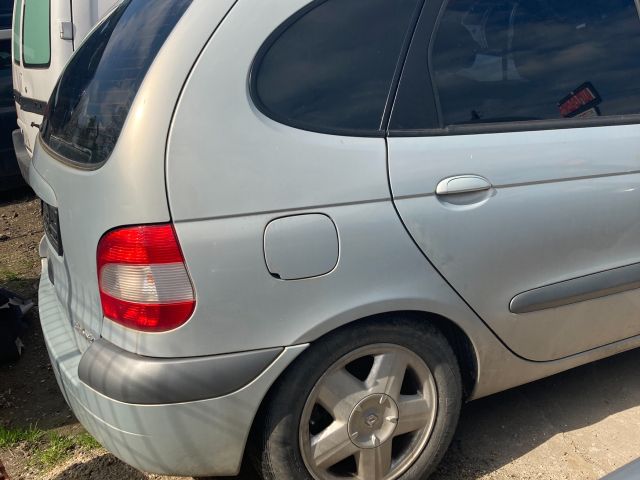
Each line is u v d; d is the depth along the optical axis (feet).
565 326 8.27
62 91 8.41
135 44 6.88
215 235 6.08
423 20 7.22
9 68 19.77
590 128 8.11
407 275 6.86
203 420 6.35
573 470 8.41
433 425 7.61
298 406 6.73
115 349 6.36
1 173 20.15
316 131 6.55
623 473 5.48
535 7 8.09
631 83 8.59
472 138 7.30
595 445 8.91
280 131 6.38
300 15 6.61
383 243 6.70
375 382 7.11
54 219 7.53
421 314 7.25
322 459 7.05
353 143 6.67
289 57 6.54
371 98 6.86
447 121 7.25
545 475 8.32
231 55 6.26
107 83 6.97
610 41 8.56
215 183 6.09
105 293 6.35
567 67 8.17
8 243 16.97
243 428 6.52
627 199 8.29
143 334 6.15
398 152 6.85
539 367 8.32
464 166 7.14
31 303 12.43
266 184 6.24
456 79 7.38
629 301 8.76
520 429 9.23
